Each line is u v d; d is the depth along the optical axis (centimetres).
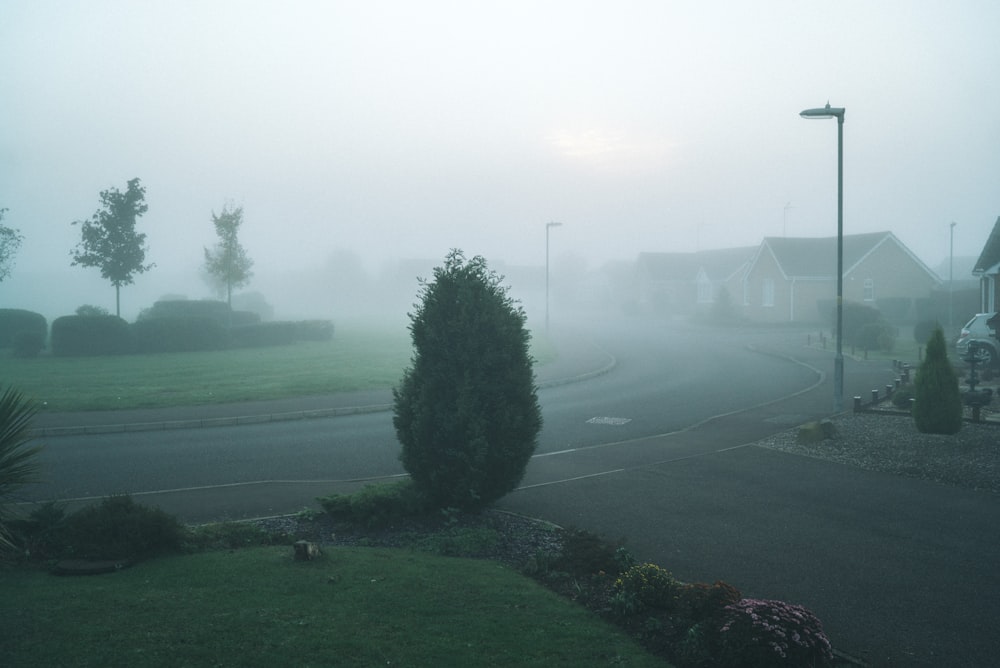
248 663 531
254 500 1112
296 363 3259
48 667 520
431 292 980
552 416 1945
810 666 535
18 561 773
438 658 547
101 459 1412
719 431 1691
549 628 614
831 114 1864
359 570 749
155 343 3866
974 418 1561
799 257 5769
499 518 990
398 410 982
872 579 789
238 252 4428
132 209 3862
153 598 659
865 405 1898
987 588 764
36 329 4216
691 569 821
